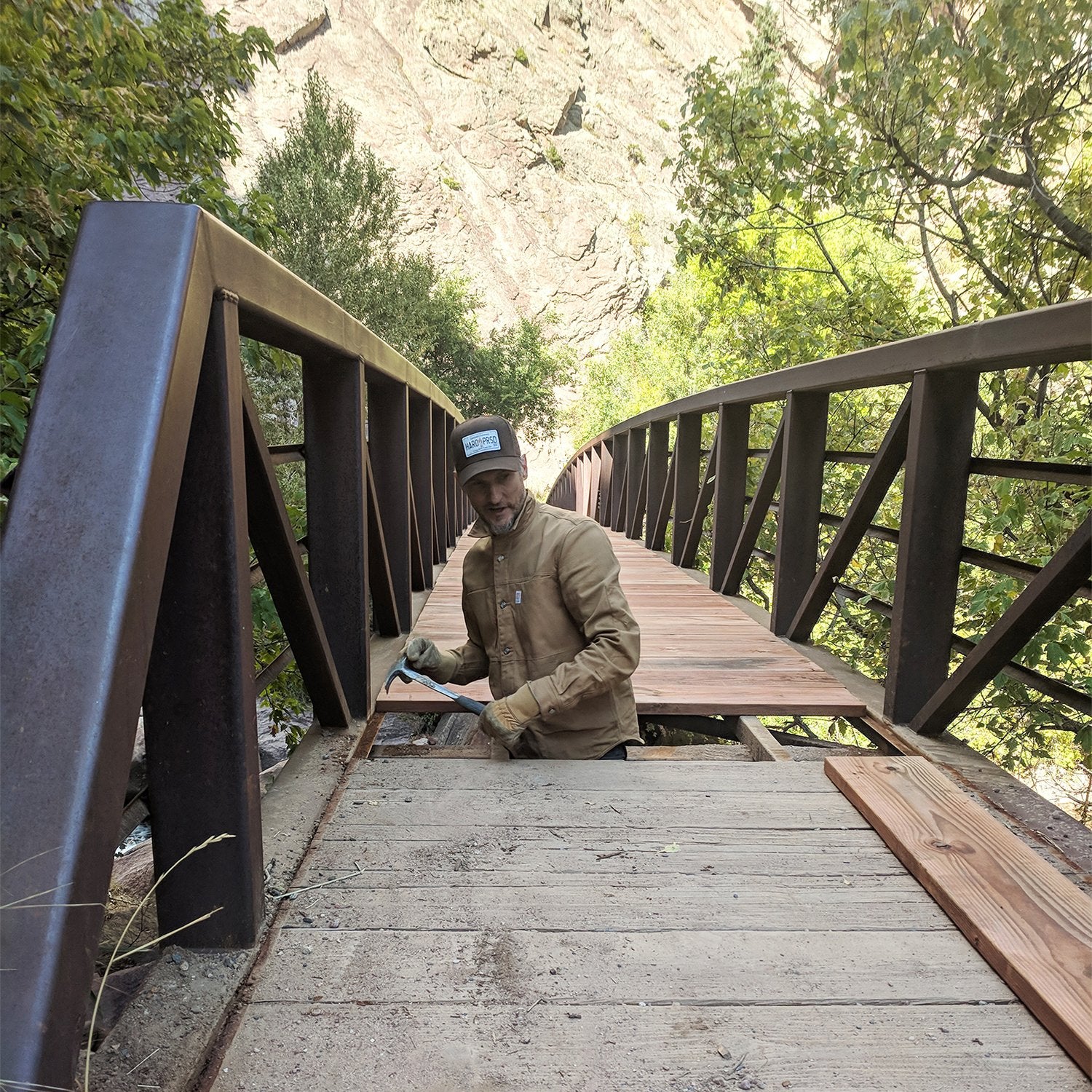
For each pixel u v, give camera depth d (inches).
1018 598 82.9
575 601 82.5
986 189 239.0
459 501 363.3
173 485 41.9
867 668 253.9
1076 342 67.9
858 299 274.7
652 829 72.9
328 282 676.1
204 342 46.7
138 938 57.6
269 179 685.9
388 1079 43.3
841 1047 46.1
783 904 60.9
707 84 260.5
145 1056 44.3
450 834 71.6
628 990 50.7
